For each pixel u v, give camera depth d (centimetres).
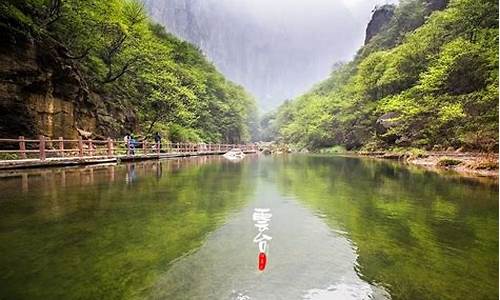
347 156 3322
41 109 1616
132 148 2186
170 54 3875
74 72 1908
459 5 2608
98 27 2064
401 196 830
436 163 1808
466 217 606
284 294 306
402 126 2728
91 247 424
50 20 1764
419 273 357
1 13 1407
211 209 655
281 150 5062
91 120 2094
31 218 568
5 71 1438
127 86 2964
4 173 1209
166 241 452
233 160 2580
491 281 335
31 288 312
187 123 3903
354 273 353
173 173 1379
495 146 1769
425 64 3083
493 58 1889
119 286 318
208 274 347
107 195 799
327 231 511
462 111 1984
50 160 1452
